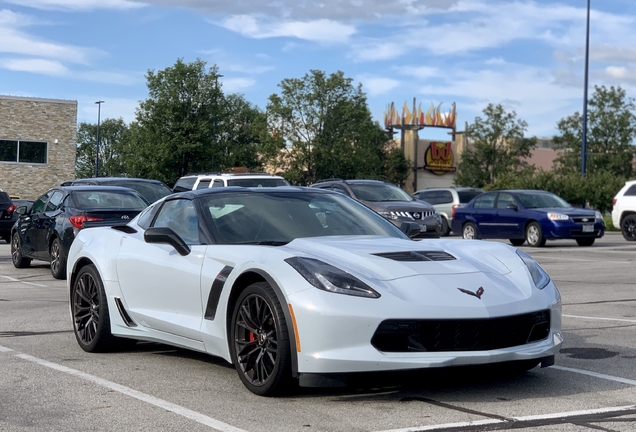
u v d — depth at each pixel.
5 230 20.39
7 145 44.03
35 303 9.62
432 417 4.41
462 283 4.80
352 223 5.87
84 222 12.43
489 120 67.25
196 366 5.90
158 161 48.22
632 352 6.40
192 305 5.52
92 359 6.20
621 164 66.81
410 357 4.52
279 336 4.68
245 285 5.12
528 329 4.84
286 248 5.08
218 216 5.73
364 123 57.91
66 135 45.53
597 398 4.88
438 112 79.81
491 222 21.98
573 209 20.67
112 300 6.31
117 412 4.55
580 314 8.62
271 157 57.66
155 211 6.43
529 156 67.94
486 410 4.57
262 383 4.86
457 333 4.61
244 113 90.19
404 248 5.25
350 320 4.50
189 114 48.44
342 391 5.02
